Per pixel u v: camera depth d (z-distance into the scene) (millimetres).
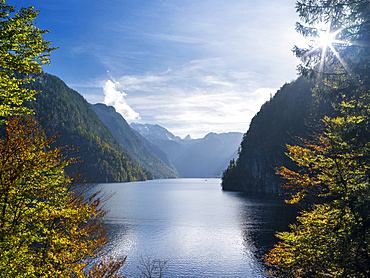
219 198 125188
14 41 9000
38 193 9609
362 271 11289
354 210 12391
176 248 39469
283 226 52500
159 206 92250
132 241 43344
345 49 12328
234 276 29438
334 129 13867
